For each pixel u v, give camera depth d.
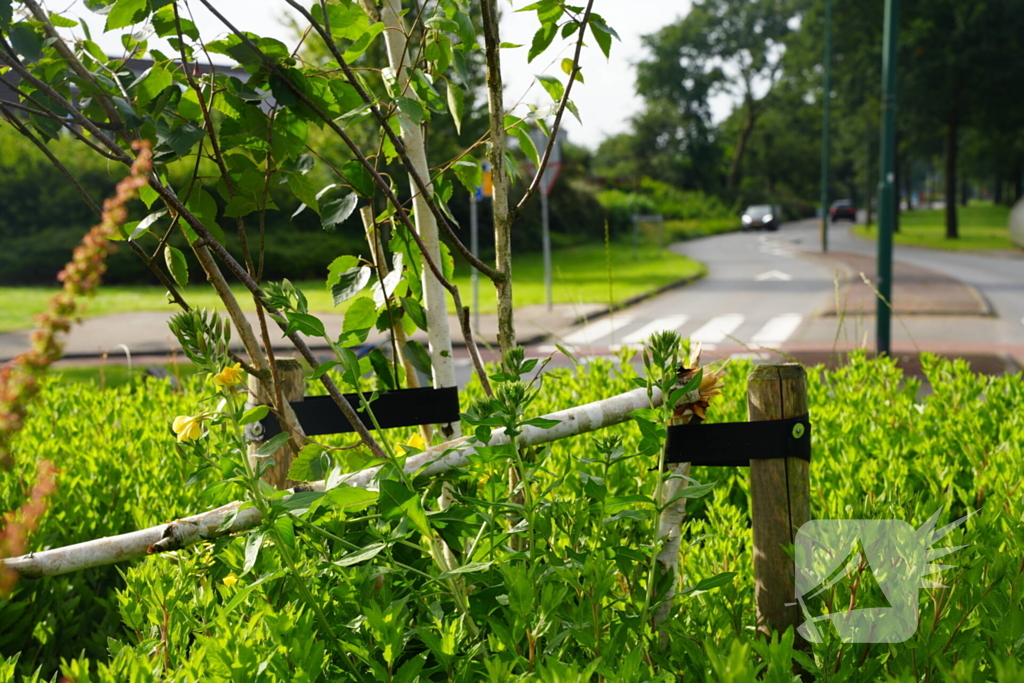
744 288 23.47
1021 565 1.49
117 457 3.37
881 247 9.85
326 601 1.62
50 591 2.58
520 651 1.42
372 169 1.86
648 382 1.52
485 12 1.74
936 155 54.88
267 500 1.45
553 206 43.88
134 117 1.80
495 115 1.78
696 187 81.25
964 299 18.16
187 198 1.97
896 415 3.55
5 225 26.45
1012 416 3.30
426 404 2.10
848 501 2.34
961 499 2.75
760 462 1.75
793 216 82.75
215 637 1.41
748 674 1.02
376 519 1.73
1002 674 0.98
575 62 1.84
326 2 1.90
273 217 29.59
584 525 1.72
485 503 1.51
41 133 1.93
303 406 2.20
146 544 1.60
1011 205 71.81
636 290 22.00
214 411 1.51
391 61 2.12
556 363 7.08
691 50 77.38
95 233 0.70
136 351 13.48
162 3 1.71
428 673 1.46
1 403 0.67
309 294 20.88
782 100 78.50
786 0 74.62
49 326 0.69
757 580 1.79
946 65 38.53
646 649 1.63
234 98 1.92
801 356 11.90
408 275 2.18
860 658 1.48
